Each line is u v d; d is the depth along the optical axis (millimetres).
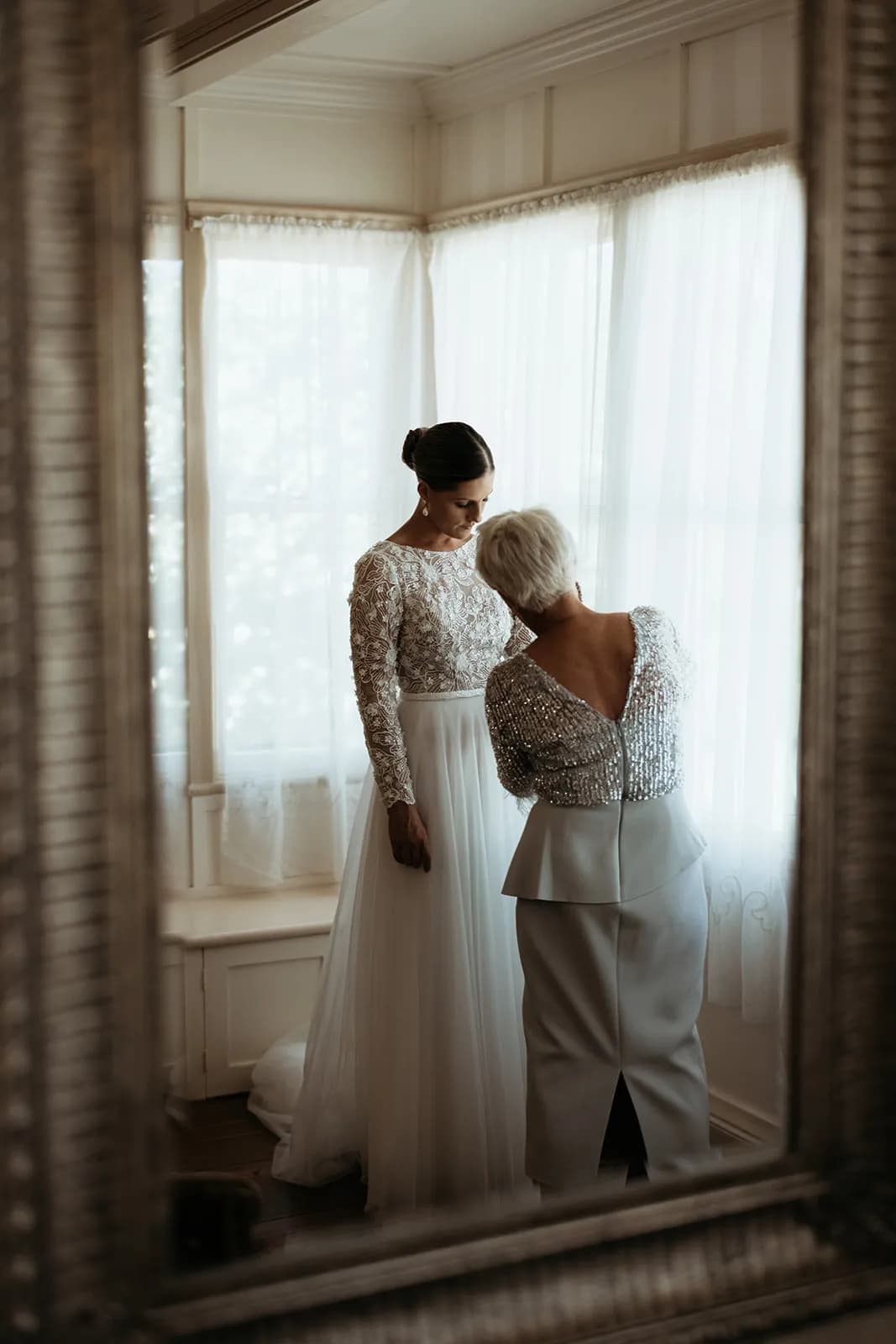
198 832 3473
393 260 3752
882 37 1505
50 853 1231
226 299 3592
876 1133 1605
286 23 2273
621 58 3029
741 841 2607
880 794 1592
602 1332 1415
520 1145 2627
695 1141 2283
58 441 1213
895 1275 1558
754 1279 1501
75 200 1203
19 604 1208
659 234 2930
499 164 3488
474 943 2584
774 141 2627
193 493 3551
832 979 1578
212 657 3527
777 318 2621
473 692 2596
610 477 3057
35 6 1179
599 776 2209
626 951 2238
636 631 2252
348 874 2775
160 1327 1259
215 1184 1386
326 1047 2664
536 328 3320
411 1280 1343
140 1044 1261
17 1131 1232
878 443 1559
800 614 1555
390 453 3789
